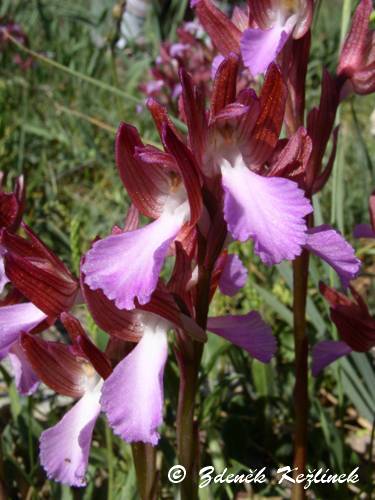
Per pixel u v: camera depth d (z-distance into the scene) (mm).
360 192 406
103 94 587
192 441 142
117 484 215
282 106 133
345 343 187
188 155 125
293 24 167
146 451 150
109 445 190
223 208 128
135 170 132
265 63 158
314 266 237
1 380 282
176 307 132
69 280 144
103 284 123
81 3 776
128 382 129
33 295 140
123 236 128
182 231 136
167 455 222
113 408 126
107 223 382
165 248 126
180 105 137
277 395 274
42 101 566
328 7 629
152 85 459
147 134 505
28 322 148
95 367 136
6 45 599
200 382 238
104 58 619
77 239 202
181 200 135
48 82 610
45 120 552
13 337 146
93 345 135
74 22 660
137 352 133
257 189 129
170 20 591
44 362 144
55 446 141
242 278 159
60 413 266
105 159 485
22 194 177
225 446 245
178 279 134
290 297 294
